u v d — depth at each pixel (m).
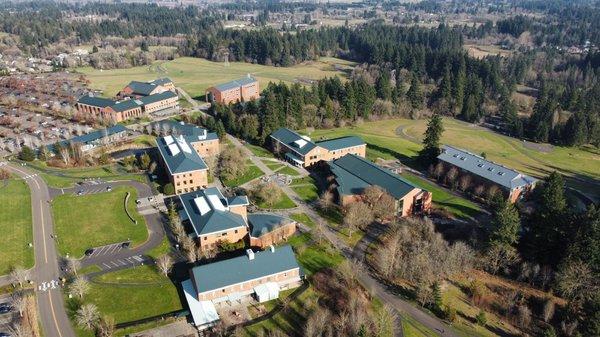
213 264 111.88
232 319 104.62
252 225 133.50
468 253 123.50
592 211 114.69
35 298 110.06
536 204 165.62
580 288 108.88
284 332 100.94
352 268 118.25
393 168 194.25
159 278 117.75
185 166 160.12
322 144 191.38
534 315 109.31
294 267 115.81
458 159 183.50
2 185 167.25
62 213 148.38
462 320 106.88
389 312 108.00
